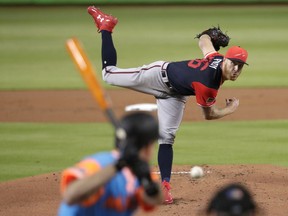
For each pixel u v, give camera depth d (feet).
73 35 335.88
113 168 42.91
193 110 178.60
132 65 250.57
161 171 97.81
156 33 342.64
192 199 99.81
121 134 43.11
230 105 96.94
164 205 96.32
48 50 292.61
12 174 117.70
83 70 44.57
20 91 205.57
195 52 282.15
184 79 93.50
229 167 119.96
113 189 45.52
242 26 368.89
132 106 169.78
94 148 136.98
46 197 101.96
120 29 358.23
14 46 303.89
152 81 96.58
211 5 470.39
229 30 353.51
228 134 150.10
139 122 43.27
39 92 204.03
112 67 99.71
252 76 231.30
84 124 161.38
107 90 211.20
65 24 376.89
